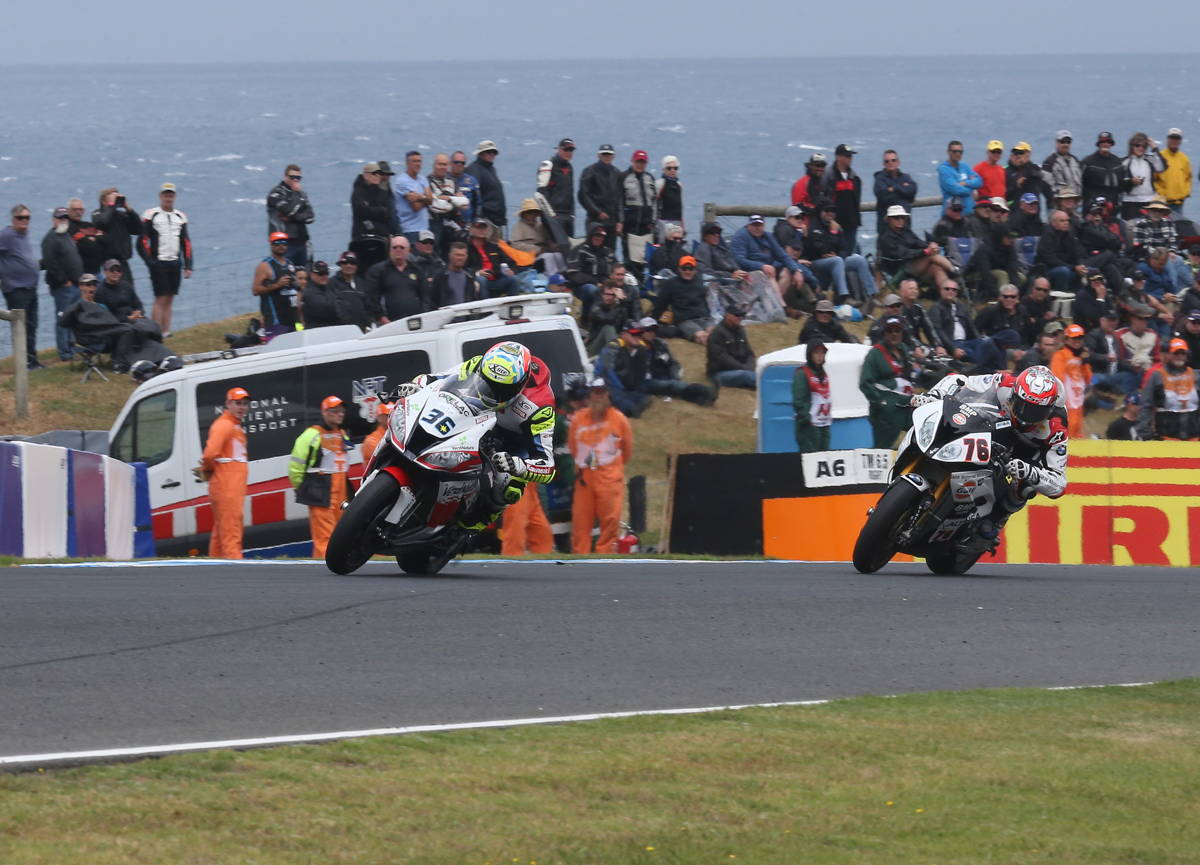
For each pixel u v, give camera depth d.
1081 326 72.50
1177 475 51.62
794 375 59.81
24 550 41.12
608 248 71.88
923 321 68.81
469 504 34.44
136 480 48.28
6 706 20.77
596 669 25.20
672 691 23.88
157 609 28.89
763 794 18.45
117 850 15.05
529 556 44.47
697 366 73.31
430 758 19.09
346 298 61.44
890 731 21.59
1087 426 68.56
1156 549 51.66
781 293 77.62
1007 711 23.17
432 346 50.34
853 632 29.61
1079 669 27.12
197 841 15.52
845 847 16.70
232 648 25.41
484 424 33.41
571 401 51.06
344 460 47.88
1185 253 82.94
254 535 49.78
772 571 40.66
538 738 20.36
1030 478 37.00
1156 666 27.62
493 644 26.84
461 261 63.72
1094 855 16.77
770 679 25.11
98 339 65.94
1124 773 20.02
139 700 21.50
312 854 15.44
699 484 51.91
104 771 17.62
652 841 16.50
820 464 51.53
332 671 24.05
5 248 67.12
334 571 34.22
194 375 50.00
